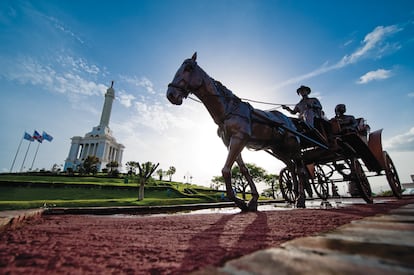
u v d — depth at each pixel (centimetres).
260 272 83
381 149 664
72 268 107
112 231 222
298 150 596
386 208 348
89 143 7875
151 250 140
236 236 176
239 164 539
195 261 111
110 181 3853
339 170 722
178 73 462
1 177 3475
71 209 681
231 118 470
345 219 232
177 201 1611
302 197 577
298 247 119
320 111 769
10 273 101
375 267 79
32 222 324
